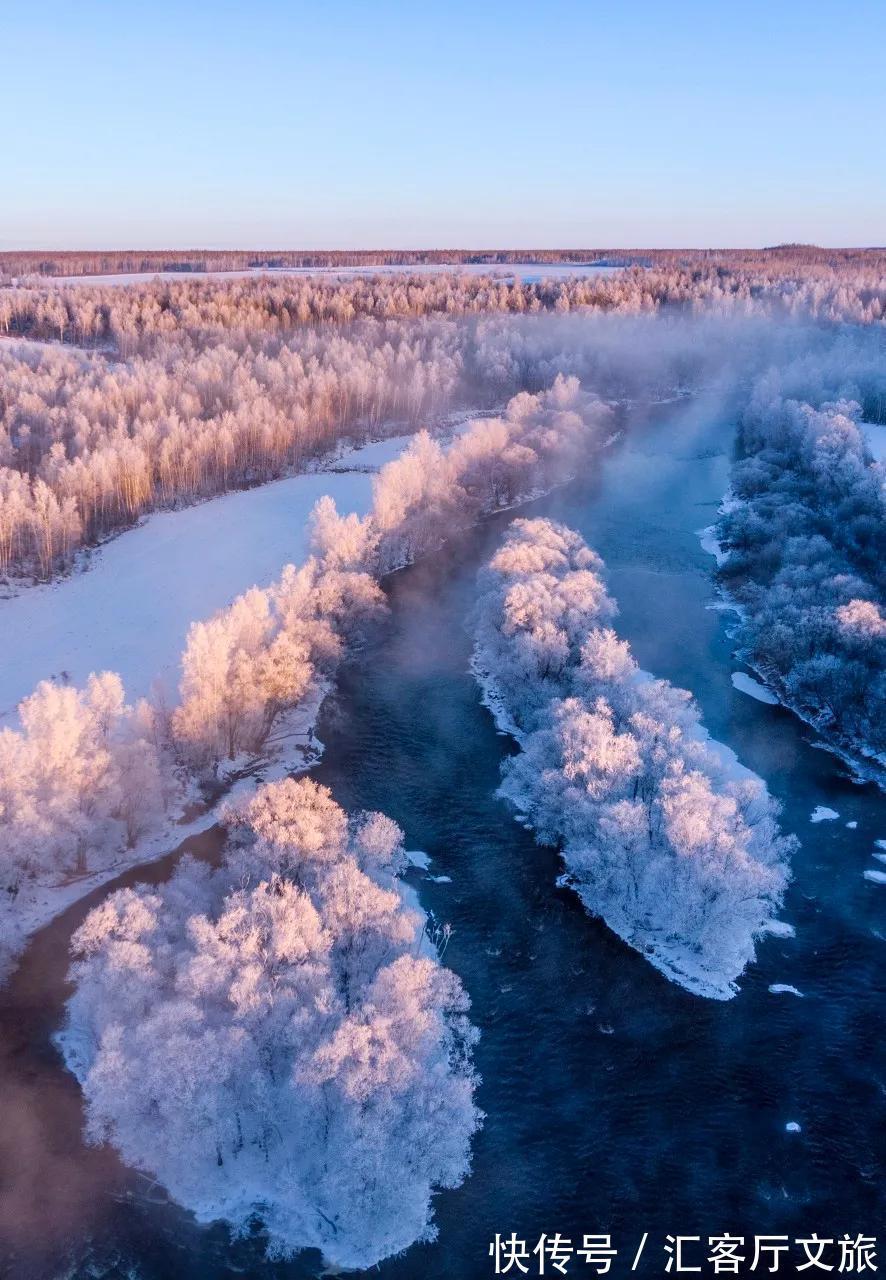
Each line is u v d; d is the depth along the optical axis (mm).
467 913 61344
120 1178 43969
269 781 73375
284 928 45969
